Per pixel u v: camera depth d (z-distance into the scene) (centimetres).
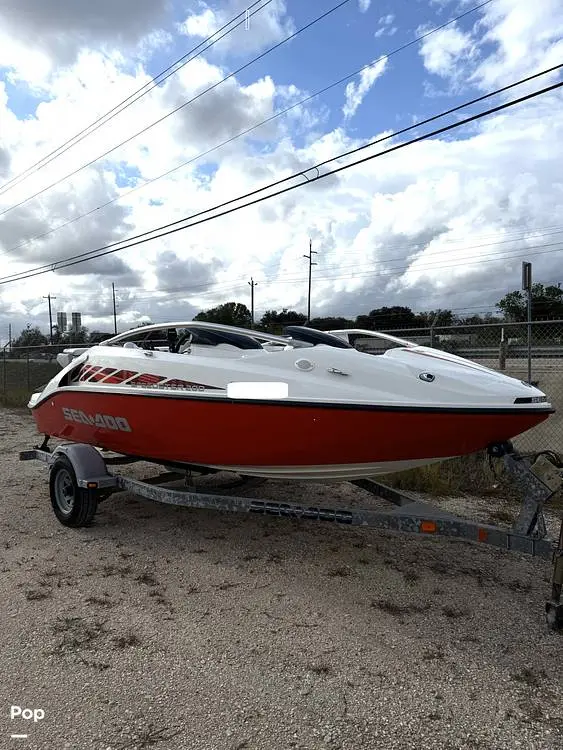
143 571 427
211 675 292
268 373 421
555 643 324
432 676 292
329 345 464
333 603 375
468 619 353
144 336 573
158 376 479
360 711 264
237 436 439
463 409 367
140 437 508
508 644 323
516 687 283
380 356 425
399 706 267
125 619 351
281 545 484
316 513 406
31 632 334
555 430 777
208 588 397
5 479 736
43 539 496
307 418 401
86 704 268
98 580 409
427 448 393
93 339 1552
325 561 448
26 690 278
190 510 583
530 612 362
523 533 351
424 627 343
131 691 278
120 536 505
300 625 345
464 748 240
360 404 383
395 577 417
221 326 470
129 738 245
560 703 270
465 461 696
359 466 421
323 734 248
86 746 240
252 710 264
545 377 884
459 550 471
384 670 297
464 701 271
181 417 461
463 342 958
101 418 539
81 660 305
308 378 410
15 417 1426
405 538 500
